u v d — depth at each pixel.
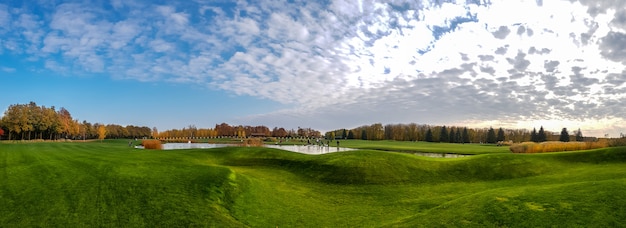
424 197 31.86
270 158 54.25
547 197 23.02
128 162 38.91
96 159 41.69
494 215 21.02
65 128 148.75
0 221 19.88
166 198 24.77
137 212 22.02
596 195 22.23
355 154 49.88
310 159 50.69
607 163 42.00
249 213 24.91
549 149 72.44
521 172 41.22
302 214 25.97
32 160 39.09
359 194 33.75
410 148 119.19
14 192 24.92
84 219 20.66
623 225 17.98
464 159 48.62
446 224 20.70
